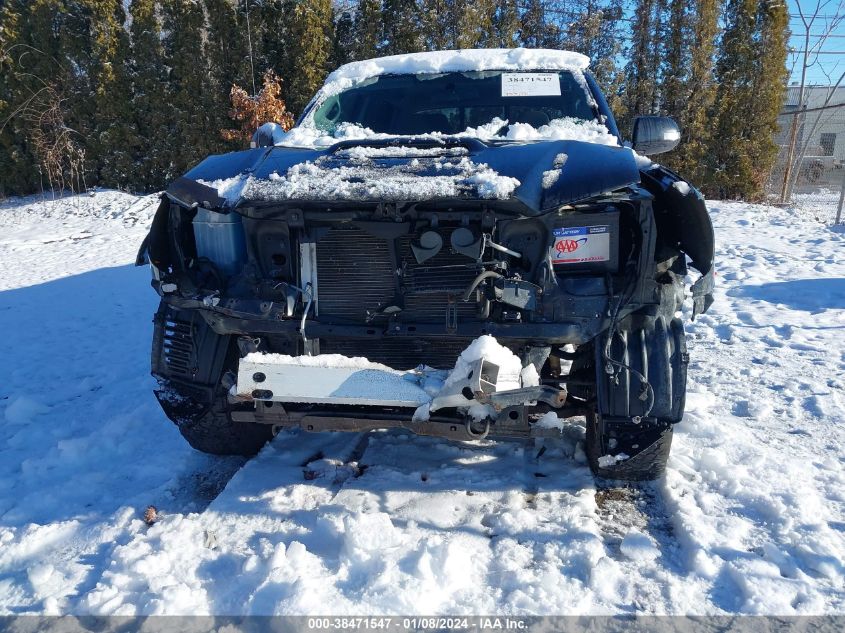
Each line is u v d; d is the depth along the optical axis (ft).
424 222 8.41
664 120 11.49
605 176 7.86
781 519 8.59
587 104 12.10
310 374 8.21
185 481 10.37
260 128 12.94
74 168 56.34
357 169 8.72
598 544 8.13
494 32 56.70
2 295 26.40
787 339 16.93
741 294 21.94
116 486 10.36
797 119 56.08
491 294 8.25
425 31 52.85
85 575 7.99
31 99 56.24
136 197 52.85
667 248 8.60
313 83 52.31
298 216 8.50
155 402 13.62
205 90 53.31
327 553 8.18
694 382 13.97
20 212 52.29
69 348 18.76
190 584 7.64
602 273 8.45
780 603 7.11
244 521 8.91
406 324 8.61
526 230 8.31
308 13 51.24
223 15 53.01
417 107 12.53
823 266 25.50
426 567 7.51
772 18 52.95
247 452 11.08
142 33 54.19
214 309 8.83
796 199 57.31
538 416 9.14
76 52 56.70
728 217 39.11
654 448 8.77
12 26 57.67
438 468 10.29
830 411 12.19
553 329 8.19
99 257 34.73
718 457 10.02
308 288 8.81
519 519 8.75
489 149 9.15
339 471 10.32
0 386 15.60
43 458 11.27
